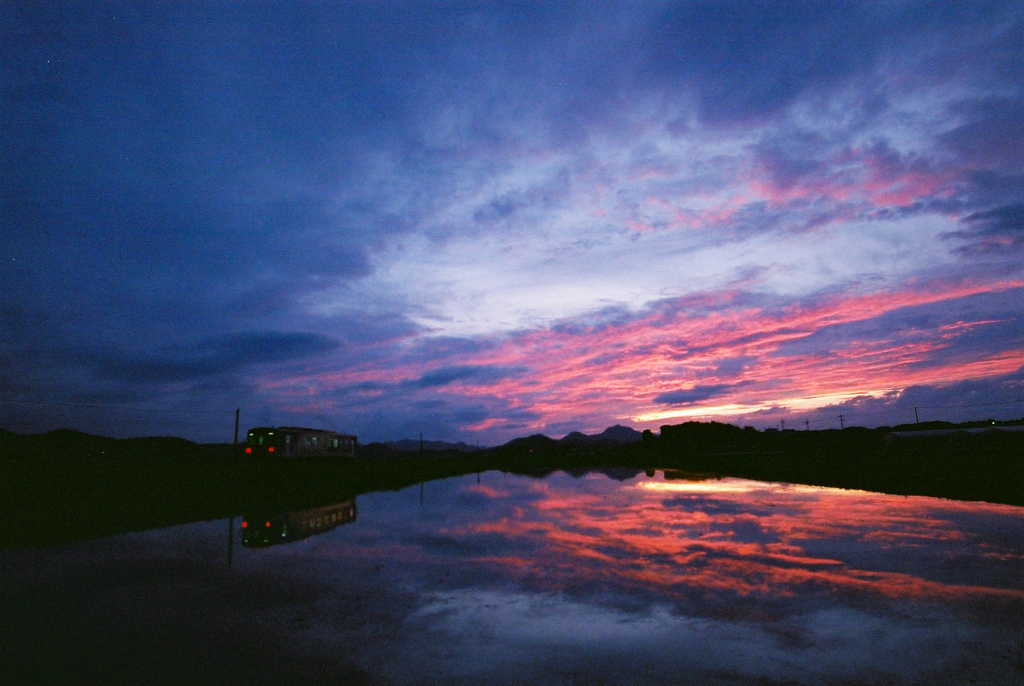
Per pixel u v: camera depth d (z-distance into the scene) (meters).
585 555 13.91
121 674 6.58
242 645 7.61
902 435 65.44
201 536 16.62
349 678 6.55
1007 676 6.42
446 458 108.56
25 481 28.27
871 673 6.57
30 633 8.01
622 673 6.70
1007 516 19.00
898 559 12.59
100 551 14.15
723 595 10.08
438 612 9.20
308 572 11.99
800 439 103.38
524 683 6.41
